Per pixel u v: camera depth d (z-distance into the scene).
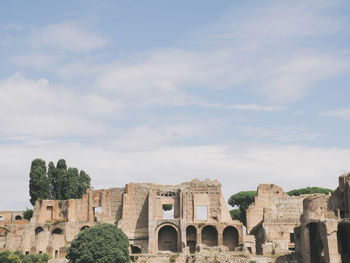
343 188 129.75
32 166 185.75
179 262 143.75
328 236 120.25
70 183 185.12
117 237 140.38
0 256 145.75
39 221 170.75
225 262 138.38
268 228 159.50
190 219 163.75
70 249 139.75
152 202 162.62
